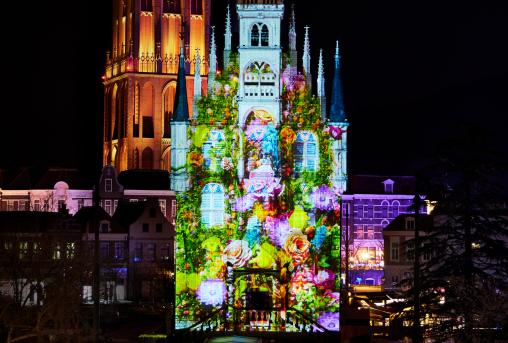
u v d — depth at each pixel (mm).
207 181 108938
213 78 110312
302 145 109750
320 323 107312
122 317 140000
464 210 91750
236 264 108000
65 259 117062
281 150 109438
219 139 109562
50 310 95062
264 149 109312
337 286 107750
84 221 173250
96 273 93500
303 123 109875
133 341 114188
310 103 110125
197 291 107500
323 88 110688
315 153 109625
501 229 92312
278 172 109188
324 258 108188
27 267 119750
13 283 115688
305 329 105062
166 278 159125
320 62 110812
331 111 110062
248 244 108312
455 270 90562
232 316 106375
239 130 109438
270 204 108812
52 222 166875
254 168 109062
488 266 92375
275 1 110250
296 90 110375
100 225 174625
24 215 165375
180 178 109000
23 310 97125
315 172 109250
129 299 169625
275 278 107062
